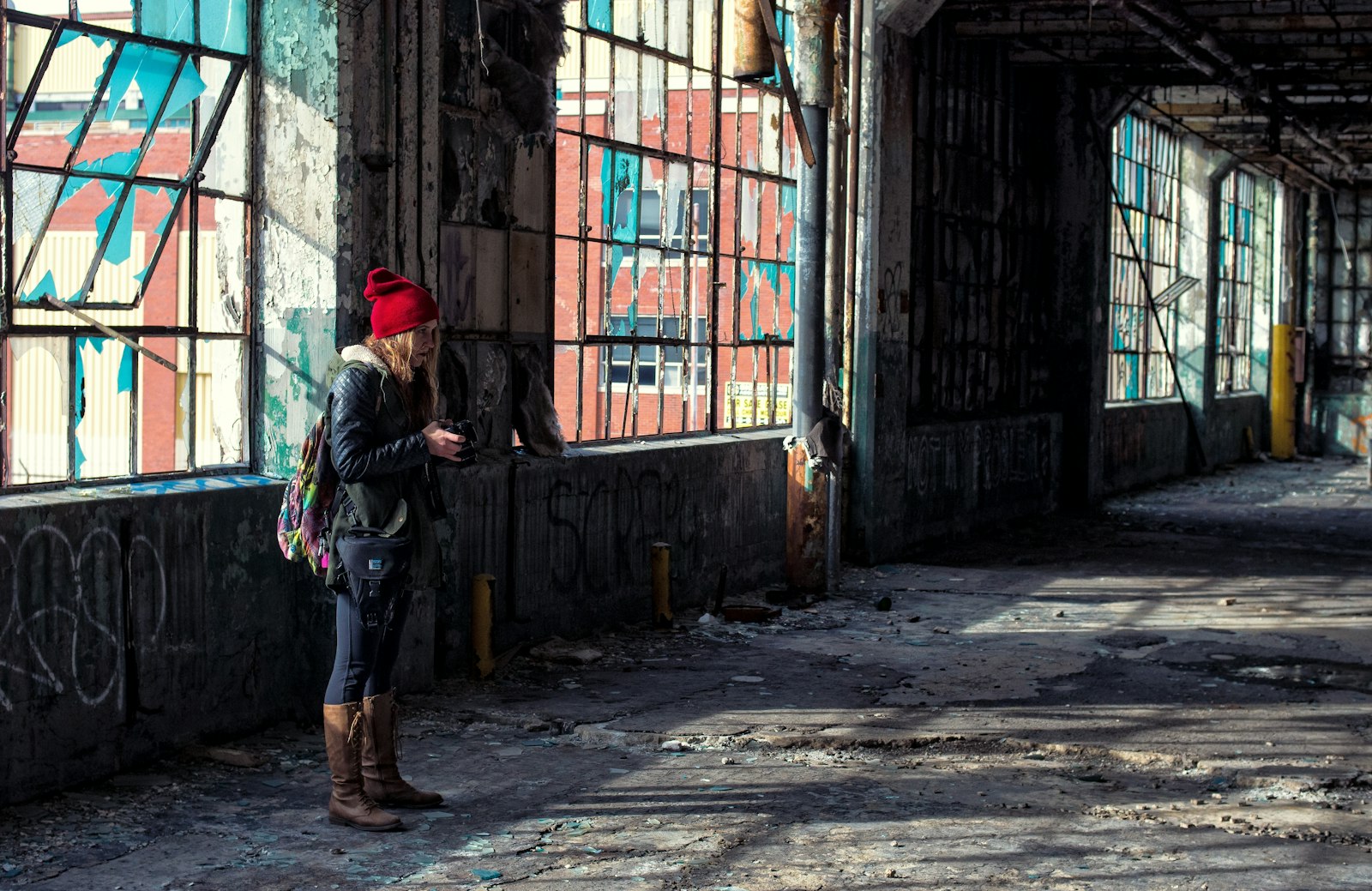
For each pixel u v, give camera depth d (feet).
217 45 20.26
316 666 20.83
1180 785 18.98
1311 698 23.90
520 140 25.96
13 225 17.20
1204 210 73.36
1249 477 73.26
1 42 17.19
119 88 18.71
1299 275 89.86
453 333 24.22
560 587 27.09
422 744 20.17
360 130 20.93
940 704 23.04
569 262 28.53
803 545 33.60
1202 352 74.08
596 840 16.10
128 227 18.86
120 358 18.86
